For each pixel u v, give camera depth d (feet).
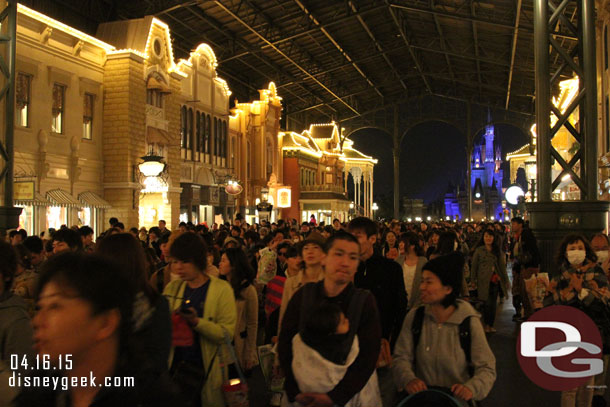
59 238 25.00
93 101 82.94
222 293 15.47
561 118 33.86
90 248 37.58
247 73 150.71
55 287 6.25
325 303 12.02
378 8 120.06
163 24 92.89
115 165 84.02
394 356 14.28
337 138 200.64
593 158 33.04
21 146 68.74
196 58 114.21
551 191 33.65
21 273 20.21
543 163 33.42
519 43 121.60
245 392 15.06
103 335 6.41
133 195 84.84
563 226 32.50
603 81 75.15
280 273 32.12
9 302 11.81
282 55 140.56
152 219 96.12
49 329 6.23
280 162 160.66
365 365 12.16
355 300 12.70
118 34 90.58
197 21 113.29
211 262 23.02
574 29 34.35
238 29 121.80
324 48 145.38
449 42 143.64
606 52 75.10
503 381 26.86
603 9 72.54
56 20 80.33
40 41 72.23
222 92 126.11
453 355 13.56
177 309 14.65
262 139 142.61
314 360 11.50
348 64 156.76
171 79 96.84
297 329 12.98
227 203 126.21
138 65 86.58
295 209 167.94
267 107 143.84
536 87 33.76
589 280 19.88
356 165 229.04
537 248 34.83
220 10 109.50
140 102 86.99
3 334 11.51
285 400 12.94
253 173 142.72
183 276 15.34
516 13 100.07
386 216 422.41
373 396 12.92
